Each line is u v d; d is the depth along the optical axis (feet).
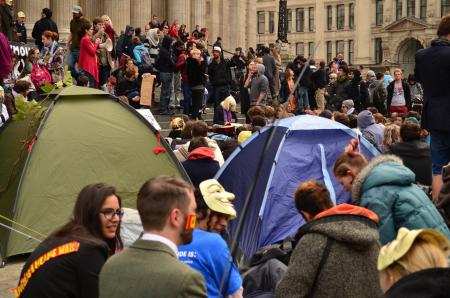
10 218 43.09
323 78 102.83
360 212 22.71
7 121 46.37
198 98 88.17
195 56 86.84
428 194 39.88
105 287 18.30
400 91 94.43
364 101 106.11
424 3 384.68
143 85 81.56
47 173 43.78
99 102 46.68
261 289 28.76
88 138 45.01
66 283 21.03
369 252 22.48
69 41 77.71
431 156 38.45
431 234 16.26
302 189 25.00
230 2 169.07
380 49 401.08
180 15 135.95
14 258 43.57
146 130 46.47
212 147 46.80
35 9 103.19
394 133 48.52
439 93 36.94
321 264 22.27
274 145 41.60
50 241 21.83
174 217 18.51
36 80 66.39
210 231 25.86
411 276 15.61
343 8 412.57
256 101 88.69
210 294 24.30
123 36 96.17
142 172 45.21
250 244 38.52
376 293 22.25
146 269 18.07
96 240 21.68
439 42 36.78
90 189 22.43
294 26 428.15
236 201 40.86
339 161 27.91
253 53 120.57
